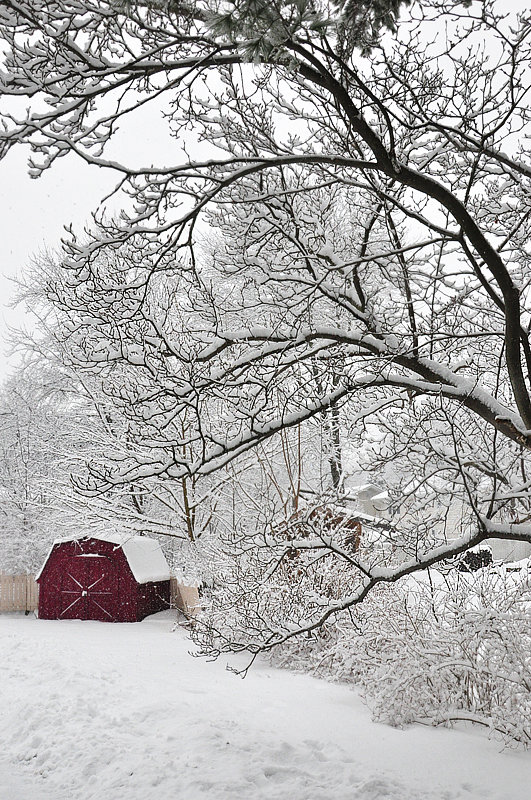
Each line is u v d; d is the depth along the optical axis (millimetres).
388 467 9719
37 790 7047
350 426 9141
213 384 8367
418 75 7691
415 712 10102
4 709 9984
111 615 24047
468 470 8805
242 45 4996
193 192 6816
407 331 9219
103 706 10078
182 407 8344
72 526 22297
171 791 6930
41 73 5727
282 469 20406
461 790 7258
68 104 5641
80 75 5656
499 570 10891
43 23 5406
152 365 8297
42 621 24188
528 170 7020
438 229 6949
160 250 7230
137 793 6887
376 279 9984
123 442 14938
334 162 6328
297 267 8352
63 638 18406
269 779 7406
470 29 6910
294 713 10312
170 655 15445
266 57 5062
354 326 9492
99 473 8078
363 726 9766
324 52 5789
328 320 9891
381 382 8062
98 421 17406
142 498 21656
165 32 5680
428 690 10266
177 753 7984
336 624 12641
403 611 11055
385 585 11898
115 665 13672
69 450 19578
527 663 9336
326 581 13164
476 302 9617
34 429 28188
